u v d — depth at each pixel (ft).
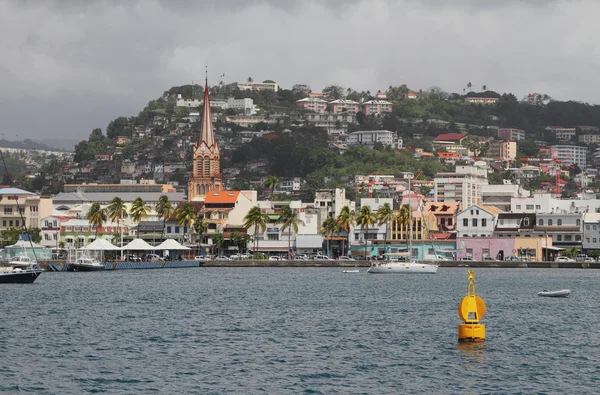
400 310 547.08
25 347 402.31
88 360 371.35
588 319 504.84
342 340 420.36
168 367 356.18
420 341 415.85
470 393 314.96
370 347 399.85
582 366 358.43
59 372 347.15
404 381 331.57
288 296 651.25
